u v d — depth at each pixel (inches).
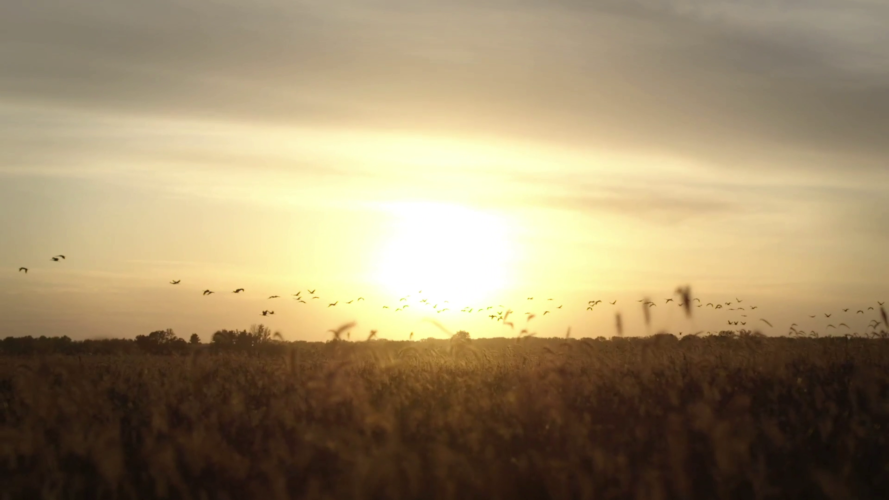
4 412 597.0
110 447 402.6
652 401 548.7
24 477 390.9
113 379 787.4
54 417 534.6
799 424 435.8
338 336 673.6
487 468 364.5
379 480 340.8
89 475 406.6
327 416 524.4
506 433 433.1
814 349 773.3
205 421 490.6
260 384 729.6
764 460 360.8
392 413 466.6
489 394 593.9
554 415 448.1
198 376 711.1
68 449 432.8
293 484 374.6
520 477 353.1
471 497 346.9
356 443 392.2
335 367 605.0
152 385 701.9
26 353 1432.1
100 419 537.6
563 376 598.2
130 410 599.8
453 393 597.6
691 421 423.5
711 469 348.8
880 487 344.8
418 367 790.5
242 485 380.2
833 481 310.8
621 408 543.5
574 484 339.6
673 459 346.9
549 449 402.9
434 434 449.1
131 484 388.2
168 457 373.1
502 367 793.6
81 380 650.8
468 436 413.1
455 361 863.7
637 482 337.1
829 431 400.2
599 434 452.1
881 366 636.1
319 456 408.2
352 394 555.8
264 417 530.0
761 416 446.3
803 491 339.3
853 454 371.9
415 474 346.0
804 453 390.6
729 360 729.6
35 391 572.1
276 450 404.2
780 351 705.6
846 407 475.5
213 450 399.9
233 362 976.9
